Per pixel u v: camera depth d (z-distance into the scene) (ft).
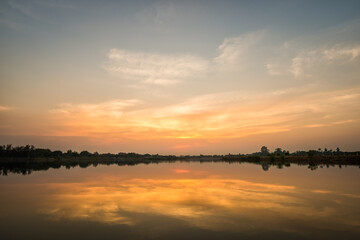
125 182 95.30
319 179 92.43
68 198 61.52
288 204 52.65
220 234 34.86
